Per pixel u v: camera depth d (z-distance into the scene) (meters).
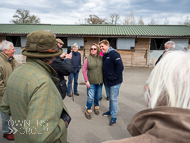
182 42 10.77
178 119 0.49
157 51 11.24
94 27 13.50
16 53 11.59
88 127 2.97
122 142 0.56
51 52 1.14
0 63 2.27
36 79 1.02
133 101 4.41
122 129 2.92
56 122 1.04
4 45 2.31
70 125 3.03
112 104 3.00
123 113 3.61
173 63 0.63
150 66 11.38
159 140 0.51
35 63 1.13
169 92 0.60
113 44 11.53
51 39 1.12
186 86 0.58
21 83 1.04
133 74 8.71
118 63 2.78
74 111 3.68
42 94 0.98
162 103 0.62
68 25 14.43
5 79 2.32
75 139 2.59
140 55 11.31
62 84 2.38
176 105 0.58
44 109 0.97
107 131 2.84
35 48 1.08
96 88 3.38
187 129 0.47
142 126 0.64
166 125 0.53
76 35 10.73
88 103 3.29
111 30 12.22
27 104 1.03
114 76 2.84
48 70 1.18
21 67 1.13
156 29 12.36
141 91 5.42
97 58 3.18
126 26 13.93
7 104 1.28
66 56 2.47
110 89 2.98
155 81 0.67
